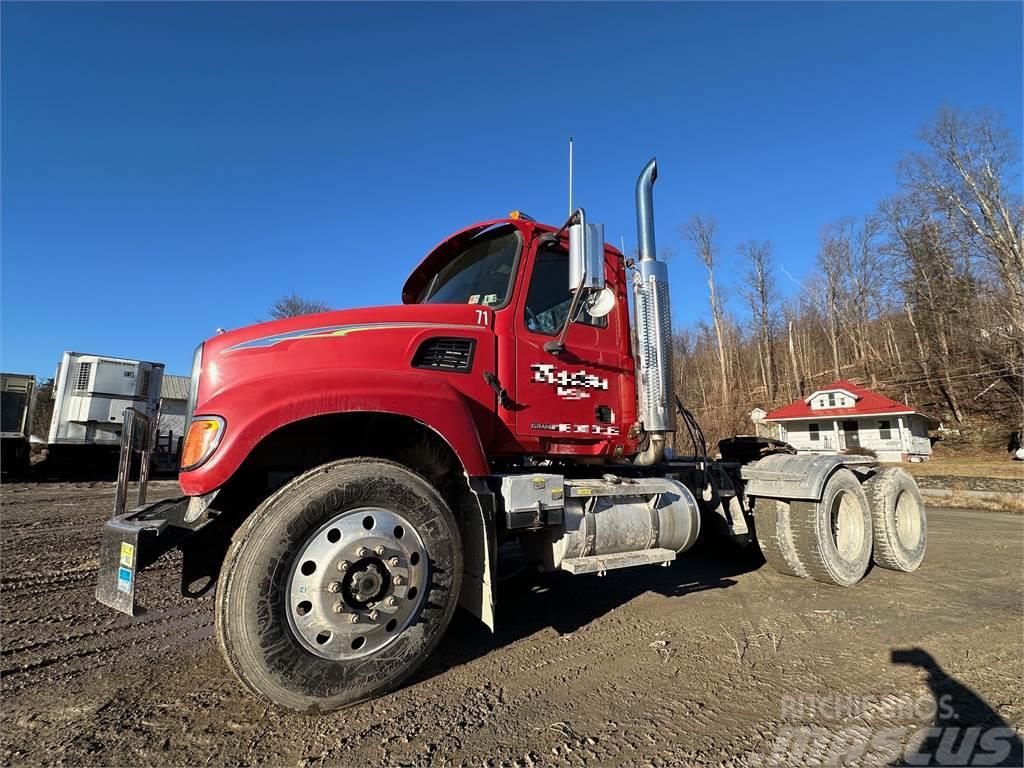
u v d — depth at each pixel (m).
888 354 42.81
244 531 2.42
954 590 4.80
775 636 3.63
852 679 2.98
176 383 31.20
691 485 5.39
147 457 3.76
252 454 3.09
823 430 33.72
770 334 50.78
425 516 2.75
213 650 3.40
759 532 5.20
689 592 4.68
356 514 2.59
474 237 4.15
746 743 2.35
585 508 3.47
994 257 28.75
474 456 3.01
